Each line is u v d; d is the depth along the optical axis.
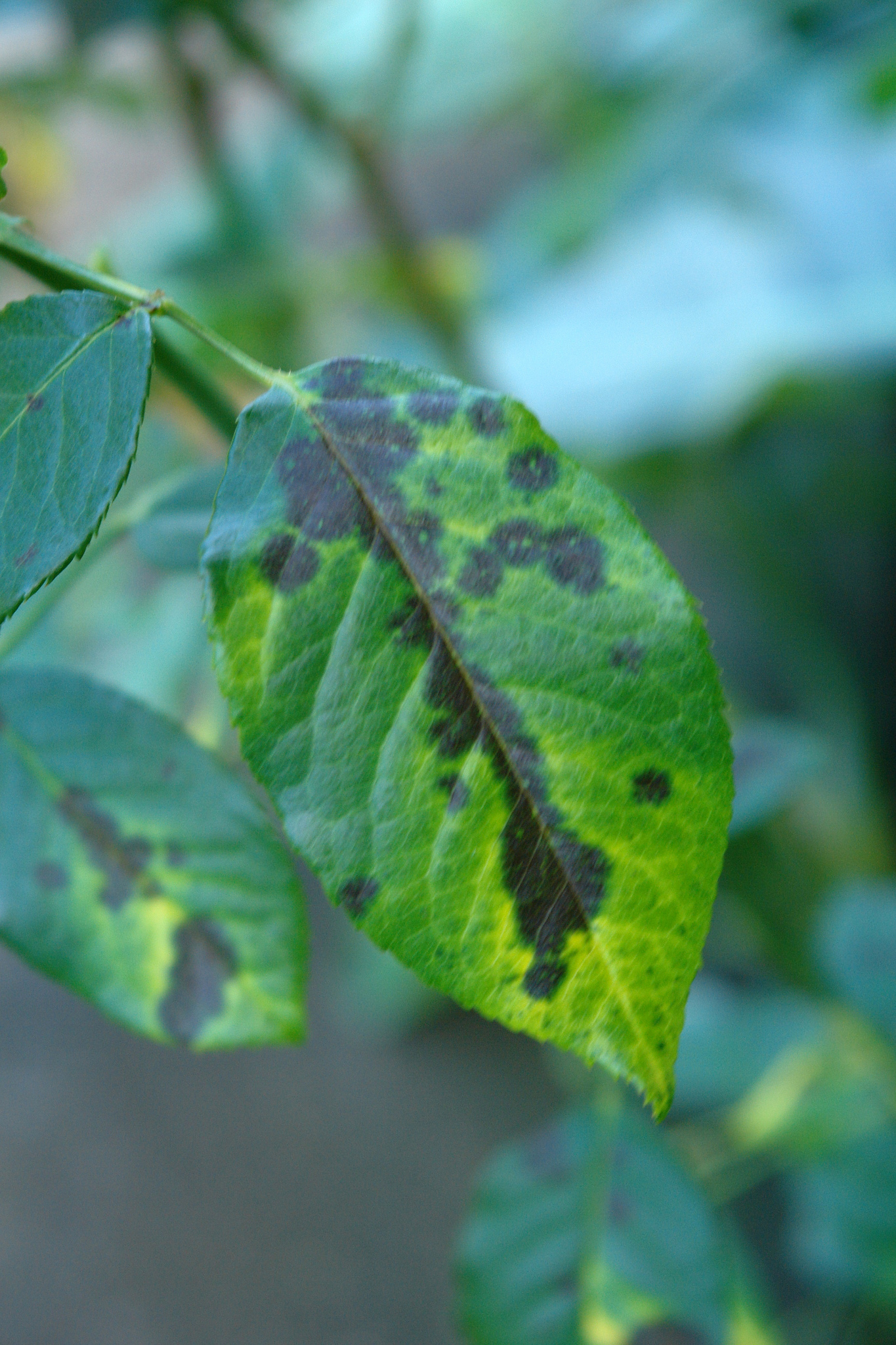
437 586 0.31
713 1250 0.45
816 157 1.16
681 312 1.09
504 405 0.31
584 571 0.31
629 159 1.18
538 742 0.31
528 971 0.31
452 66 1.04
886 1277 0.67
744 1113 0.66
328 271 0.81
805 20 1.07
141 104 0.74
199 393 0.37
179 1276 1.17
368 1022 1.38
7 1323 1.13
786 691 1.37
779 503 1.30
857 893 0.66
